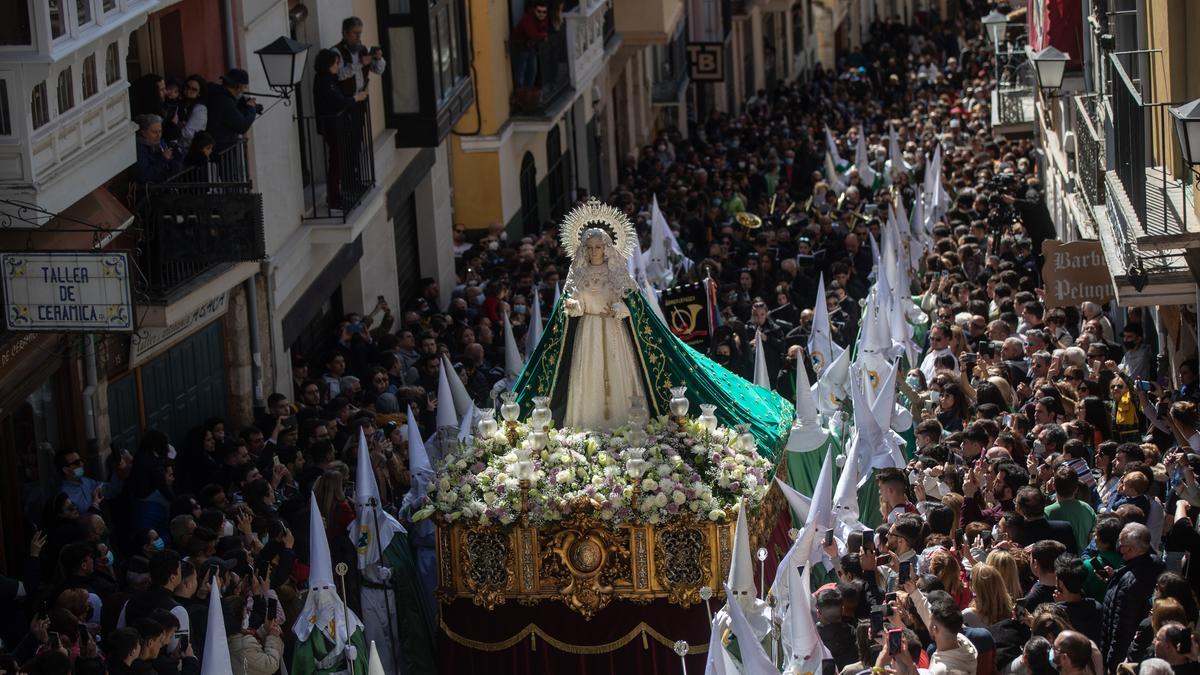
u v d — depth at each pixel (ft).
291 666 106.01
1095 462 127.85
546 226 244.63
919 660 88.74
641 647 115.44
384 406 153.38
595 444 118.32
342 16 188.34
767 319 178.29
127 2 120.47
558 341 122.42
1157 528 109.81
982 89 371.97
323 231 170.91
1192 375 139.03
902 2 650.84
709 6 390.01
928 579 95.76
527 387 123.85
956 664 86.38
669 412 121.70
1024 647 86.22
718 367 135.64
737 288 191.11
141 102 135.33
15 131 108.27
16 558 124.88
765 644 104.01
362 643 106.32
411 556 118.32
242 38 157.69
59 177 112.57
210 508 120.26
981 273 195.42
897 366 139.64
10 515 124.67
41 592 106.01
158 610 96.43
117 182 131.75
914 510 111.45
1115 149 150.71
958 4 568.00
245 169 149.48
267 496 121.80
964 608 99.45
